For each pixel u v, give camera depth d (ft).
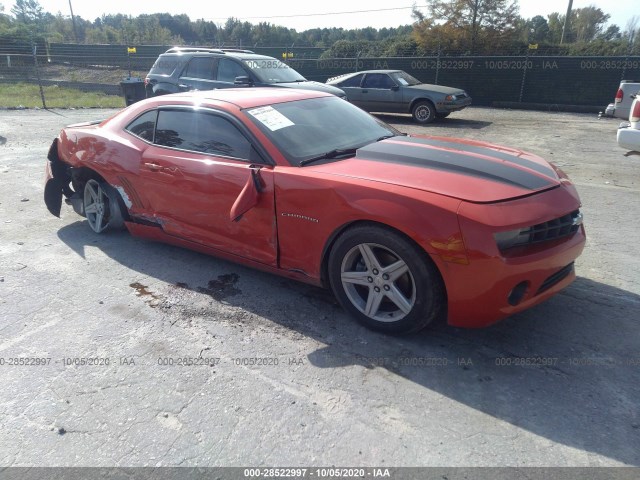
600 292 12.24
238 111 12.20
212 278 13.29
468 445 7.57
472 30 86.48
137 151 14.03
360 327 10.80
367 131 13.56
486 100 63.98
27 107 54.80
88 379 9.17
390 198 9.43
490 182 9.76
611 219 17.76
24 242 15.89
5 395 8.77
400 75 48.93
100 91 73.77
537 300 9.69
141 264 14.20
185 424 8.05
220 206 12.16
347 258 10.43
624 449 7.44
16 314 11.44
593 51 79.97
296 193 10.66
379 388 8.86
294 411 8.32
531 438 7.68
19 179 23.45
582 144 34.30
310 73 73.26
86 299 12.16
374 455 7.41
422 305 9.54
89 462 7.36
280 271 11.74
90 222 16.65
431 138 13.19
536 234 9.35
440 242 8.88
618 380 9.00
